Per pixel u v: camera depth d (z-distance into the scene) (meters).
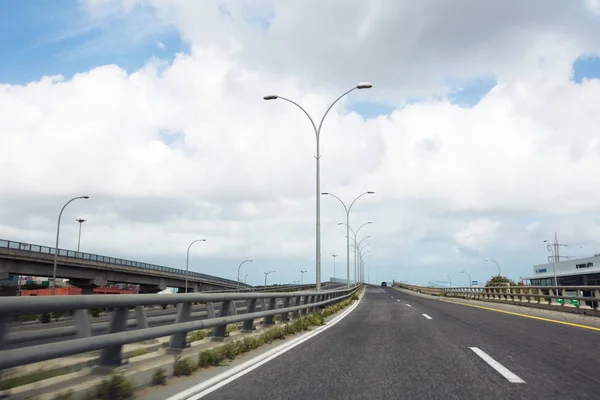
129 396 5.85
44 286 76.88
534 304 25.73
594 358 8.74
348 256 58.62
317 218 27.88
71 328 5.36
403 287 110.62
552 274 93.56
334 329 15.43
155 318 7.58
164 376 6.91
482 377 7.20
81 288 60.00
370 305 33.06
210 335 10.39
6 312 4.08
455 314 21.22
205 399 6.02
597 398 5.92
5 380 4.53
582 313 19.73
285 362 8.89
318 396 6.18
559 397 5.97
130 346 7.38
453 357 9.11
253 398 6.09
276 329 12.79
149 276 71.38
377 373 7.66
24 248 47.38
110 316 6.00
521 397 5.99
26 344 4.93
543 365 8.09
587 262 82.31
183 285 83.44
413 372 7.69
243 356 9.64
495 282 105.56
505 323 15.99
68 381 5.48
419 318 19.19
